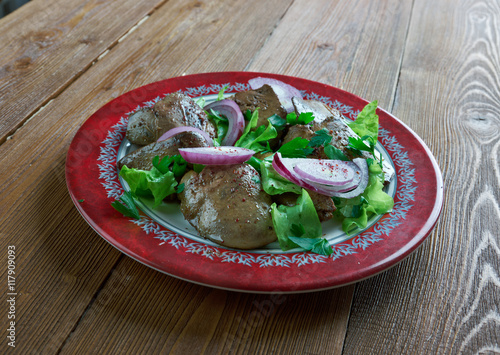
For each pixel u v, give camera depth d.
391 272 0.38
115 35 0.62
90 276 0.36
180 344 0.34
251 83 0.51
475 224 0.43
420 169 0.44
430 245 0.41
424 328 0.35
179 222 0.39
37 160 0.45
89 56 0.58
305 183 0.39
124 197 0.39
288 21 0.68
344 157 0.41
